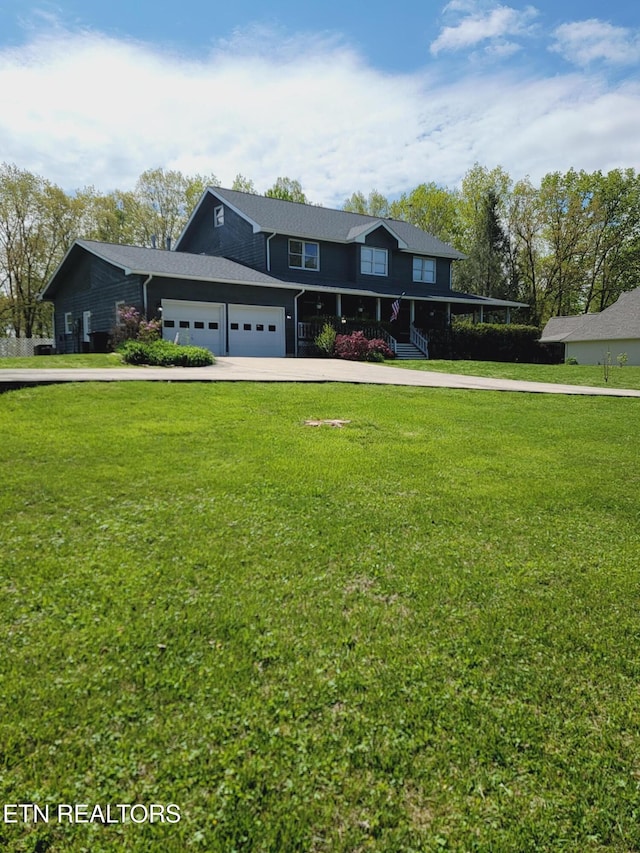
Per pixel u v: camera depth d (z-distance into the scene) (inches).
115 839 59.1
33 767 67.4
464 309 1033.5
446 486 180.2
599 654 92.7
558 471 205.3
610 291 1494.8
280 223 837.2
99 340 712.4
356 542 133.5
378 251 913.5
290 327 763.4
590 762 70.4
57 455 196.1
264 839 59.1
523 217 1467.8
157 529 137.2
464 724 75.9
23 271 1240.8
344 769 68.1
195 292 674.2
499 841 59.7
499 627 99.9
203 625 97.3
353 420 286.0
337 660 89.1
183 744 71.2
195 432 240.2
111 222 1354.6
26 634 93.4
